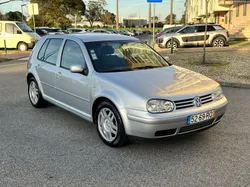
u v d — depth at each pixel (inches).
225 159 151.0
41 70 229.1
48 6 2096.5
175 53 639.1
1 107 252.1
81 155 157.2
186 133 153.5
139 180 131.7
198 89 159.6
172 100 147.7
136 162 148.7
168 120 144.6
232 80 343.9
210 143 171.3
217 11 1309.1
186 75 180.5
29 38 826.8
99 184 128.7
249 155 155.3
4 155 157.8
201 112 152.9
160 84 160.4
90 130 195.0
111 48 195.9
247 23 1055.6
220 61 486.3
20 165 146.4
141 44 218.1
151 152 159.9
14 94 300.7
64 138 181.5
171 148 164.7
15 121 214.5
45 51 233.5
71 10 2285.9
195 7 1948.8
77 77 186.1
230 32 1070.4
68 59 201.9
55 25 2177.7
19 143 173.9
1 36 821.2
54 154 158.6
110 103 161.6
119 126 156.9
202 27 761.6
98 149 164.7
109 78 166.7
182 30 770.8
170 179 132.3
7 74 440.1
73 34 218.1
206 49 695.1
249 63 459.8
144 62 196.1
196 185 126.9
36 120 216.4
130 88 154.2
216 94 166.7
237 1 1101.7
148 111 145.1
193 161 149.3
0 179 133.4
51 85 217.8
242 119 213.6
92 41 196.5
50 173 138.4
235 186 125.9
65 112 235.6
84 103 183.6
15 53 768.9
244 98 275.1
